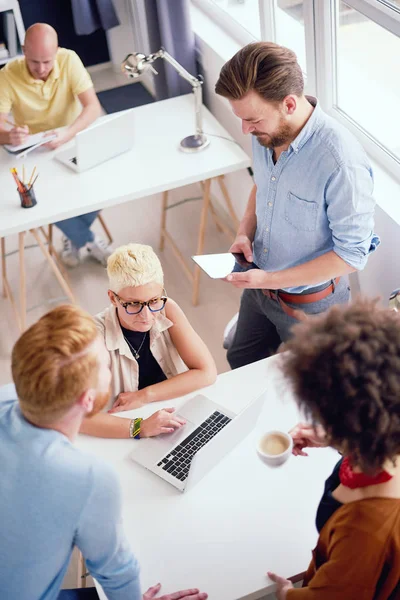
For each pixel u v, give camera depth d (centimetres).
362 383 110
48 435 133
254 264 250
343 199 202
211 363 214
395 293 204
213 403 203
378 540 118
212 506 176
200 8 374
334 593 125
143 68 304
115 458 191
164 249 382
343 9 256
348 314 118
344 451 116
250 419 186
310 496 176
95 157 303
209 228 392
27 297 361
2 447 132
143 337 214
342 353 112
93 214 350
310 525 170
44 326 131
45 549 134
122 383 214
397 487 119
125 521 175
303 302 235
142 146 317
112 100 506
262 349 277
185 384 208
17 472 131
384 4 233
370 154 271
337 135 199
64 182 299
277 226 226
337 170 199
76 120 330
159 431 194
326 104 282
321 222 215
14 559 134
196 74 368
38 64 318
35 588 139
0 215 285
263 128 199
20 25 454
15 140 314
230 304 347
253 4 335
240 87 190
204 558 166
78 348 129
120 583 149
